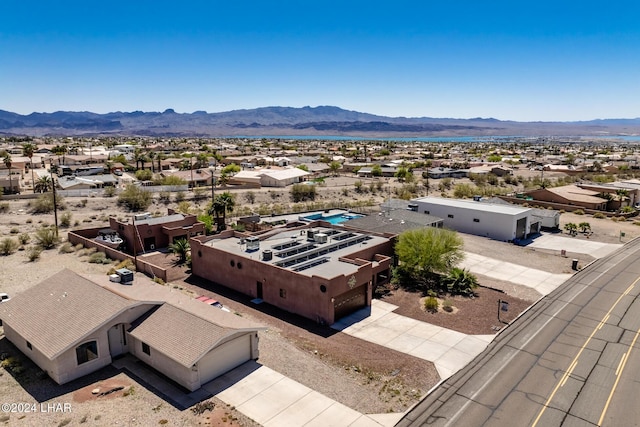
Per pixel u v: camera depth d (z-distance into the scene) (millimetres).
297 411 22234
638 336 30906
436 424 21484
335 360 27438
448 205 66750
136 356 27094
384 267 40469
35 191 88188
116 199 82562
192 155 171125
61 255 48844
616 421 21812
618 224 70062
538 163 168875
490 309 35781
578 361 27516
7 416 21312
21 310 28672
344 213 67812
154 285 32688
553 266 47906
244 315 34219
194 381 23734
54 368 24141
